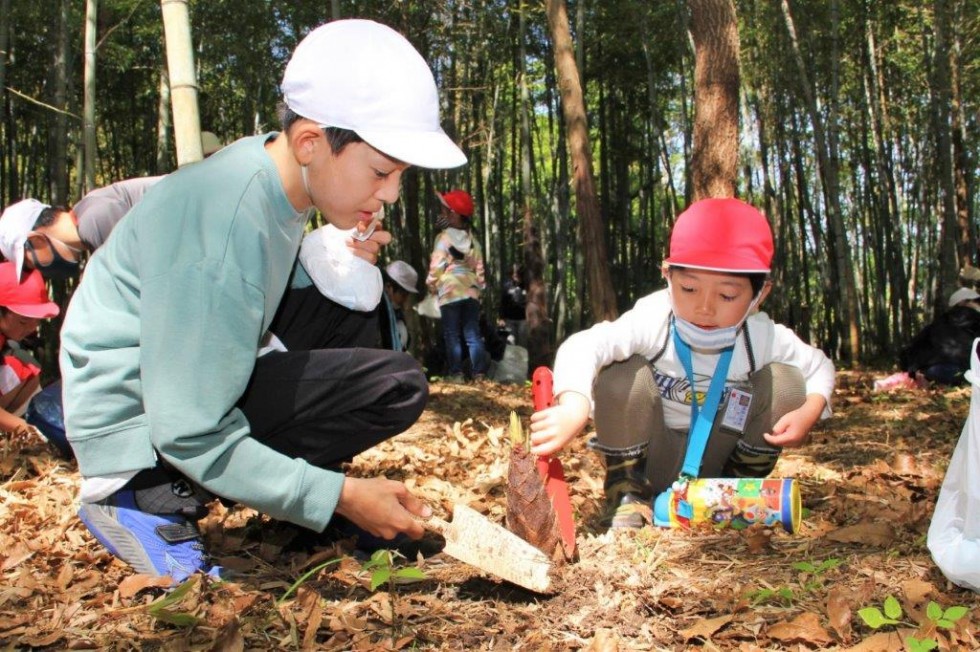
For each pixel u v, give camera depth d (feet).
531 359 37.63
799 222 57.93
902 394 25.36
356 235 9.18
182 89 11.91
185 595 7.30
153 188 7.23
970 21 48.78
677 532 9.52
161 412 6.53
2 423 14.10
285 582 7.99
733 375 9.91
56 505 11.30
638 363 9.71
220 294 6.63
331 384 8.07
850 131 59.31
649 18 48.29
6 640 6.84
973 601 7.58
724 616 7.09
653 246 60.23
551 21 31.30
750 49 53.52
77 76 45.91
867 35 53.11
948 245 43.60
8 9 25.71
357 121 6.55
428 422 20.06
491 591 7.84
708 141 24.68
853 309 44.21
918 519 9.81
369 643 6.67
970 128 54.80
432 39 42.83
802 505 11.02
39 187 53.06
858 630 7.08
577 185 31.14
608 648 6.55
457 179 52.80
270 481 6.78
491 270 57.06
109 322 7.22
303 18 41.16
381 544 8.93
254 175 6.92
